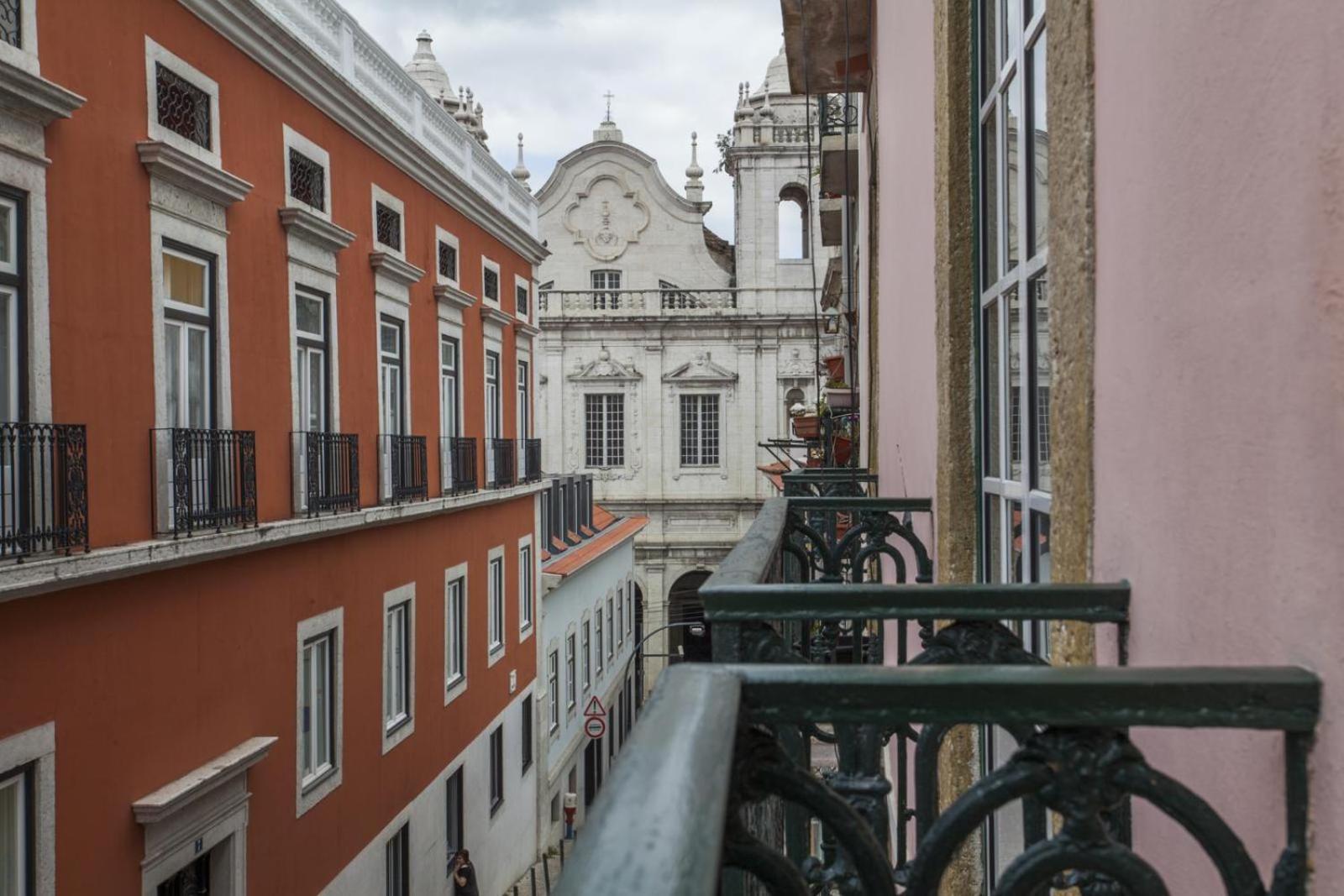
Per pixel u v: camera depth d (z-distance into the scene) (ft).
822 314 128.06
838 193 43.91
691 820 2.44
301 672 39.45
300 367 40.63
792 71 36.17
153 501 29.68
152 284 29.91
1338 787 3.57
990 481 11.27
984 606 5.75
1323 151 3.63
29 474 24.23
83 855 26.61
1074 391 6.72
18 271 24.82
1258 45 4.13
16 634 24.32
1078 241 6.66
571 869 2.33
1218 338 4.53
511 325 72.79
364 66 47.47
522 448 74.79
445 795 56.70
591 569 98.58
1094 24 6.48
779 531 8.75
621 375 130.31
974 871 11.53
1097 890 4.95
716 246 143.64
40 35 25.40
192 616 31.78
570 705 89.10
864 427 33.83
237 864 33.91
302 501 39.14
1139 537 5.57
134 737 28.76
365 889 45.29
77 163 26.81
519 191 75.97
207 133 33.45
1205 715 3.72
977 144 11.69
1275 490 4.02
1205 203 4.66
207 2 32.50
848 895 5.89
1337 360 3.53
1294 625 3.86
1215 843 3.75
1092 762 3.74
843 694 3.71
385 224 49.55
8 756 23.98
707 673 3.68
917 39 16.08
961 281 11.97
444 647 56.95
